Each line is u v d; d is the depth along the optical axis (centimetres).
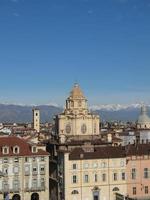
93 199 17550
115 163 17812
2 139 17950
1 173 17200
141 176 18050
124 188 17850
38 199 17788
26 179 17600
